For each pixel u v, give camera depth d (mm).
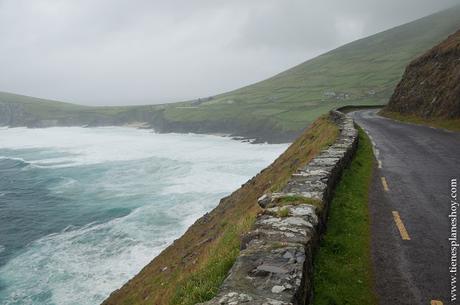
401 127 41281
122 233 34688
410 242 10539
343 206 13133
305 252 7281
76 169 71875
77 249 31844
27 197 52500
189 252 20422
